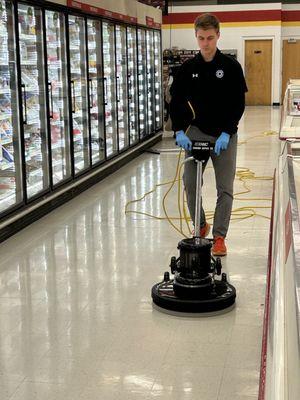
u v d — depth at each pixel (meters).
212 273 3.73
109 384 2.80
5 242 5.16
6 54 5.33
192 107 4.26
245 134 12.38
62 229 5.53
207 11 18.73
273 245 1.88
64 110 6.65
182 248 3.62
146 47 10.41
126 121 9.03
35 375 2.90
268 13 18.67
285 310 1.31
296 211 1.85
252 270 4.32
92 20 7.52
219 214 4.59
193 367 2.95
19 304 3.79
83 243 5.08
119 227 5.56
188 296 3.59
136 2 9.55
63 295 3.92
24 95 5.44
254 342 3.21
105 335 3.33
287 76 20.31
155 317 3.56
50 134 6.14
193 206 4.57
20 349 3.18
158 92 11.42
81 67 7.20
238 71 4.19
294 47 20.06
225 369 2.92
